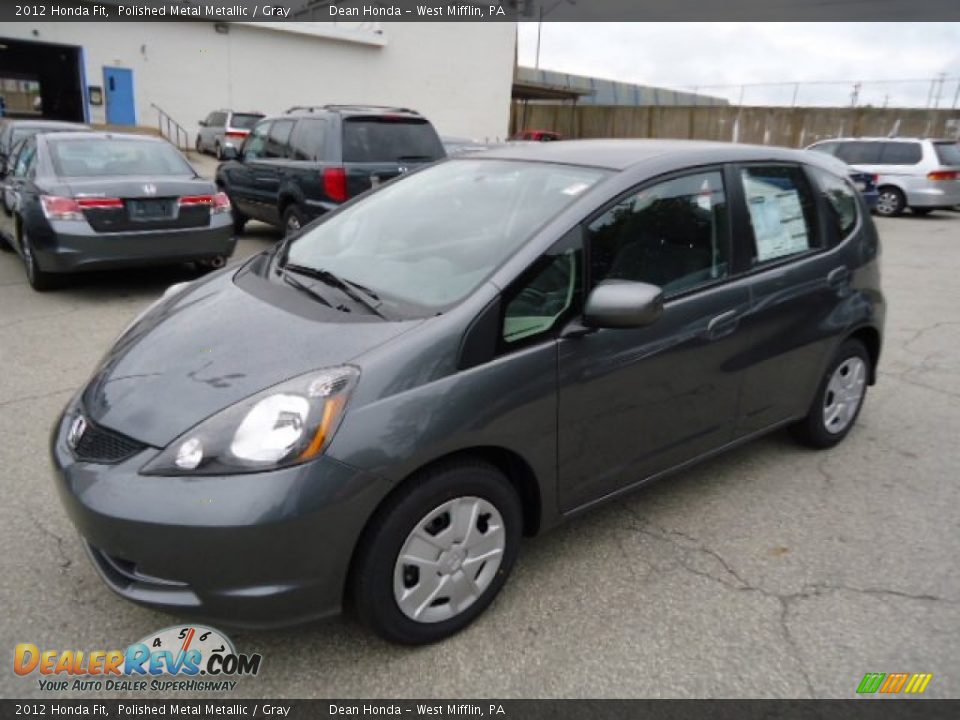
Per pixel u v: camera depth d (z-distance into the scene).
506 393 2.46
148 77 23.17
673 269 3.03
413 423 2.27
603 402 2.77
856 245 3.88
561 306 2.65
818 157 3.95
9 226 8.23
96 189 6.59
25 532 3.08
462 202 3.18
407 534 2.35
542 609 2.73
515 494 2.64
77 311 6.46
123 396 2.42
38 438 3.94
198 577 2.14
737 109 27.55
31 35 21.17
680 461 3.21
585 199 2.81
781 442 4.21
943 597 2.85
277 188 9.10
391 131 8.54
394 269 2.90
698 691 2.37
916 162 15.41
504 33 29.61
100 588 2.77
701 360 3.09
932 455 4.08
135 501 2.14
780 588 2.88
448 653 2.51
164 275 7.98
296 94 25.81
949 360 5.83
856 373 4.07
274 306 2.78
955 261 10.45
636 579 2.91
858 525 3.35
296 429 2.16
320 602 2.25
